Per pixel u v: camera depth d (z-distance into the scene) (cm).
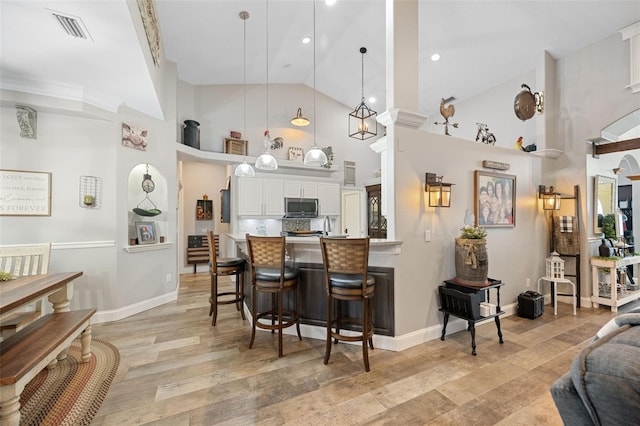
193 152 515
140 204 424
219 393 208
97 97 337
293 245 312
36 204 322
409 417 184
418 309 294
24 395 203
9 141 311
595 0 333
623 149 399
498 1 358
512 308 378
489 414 186
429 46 445
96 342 292
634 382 60
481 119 563
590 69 401
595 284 406
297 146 673
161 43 391
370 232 744
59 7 192
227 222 645
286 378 227
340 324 292
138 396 204
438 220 312
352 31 453
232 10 367
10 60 262
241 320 356
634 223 597
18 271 273
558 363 251
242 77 579
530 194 407
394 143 285
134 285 382
